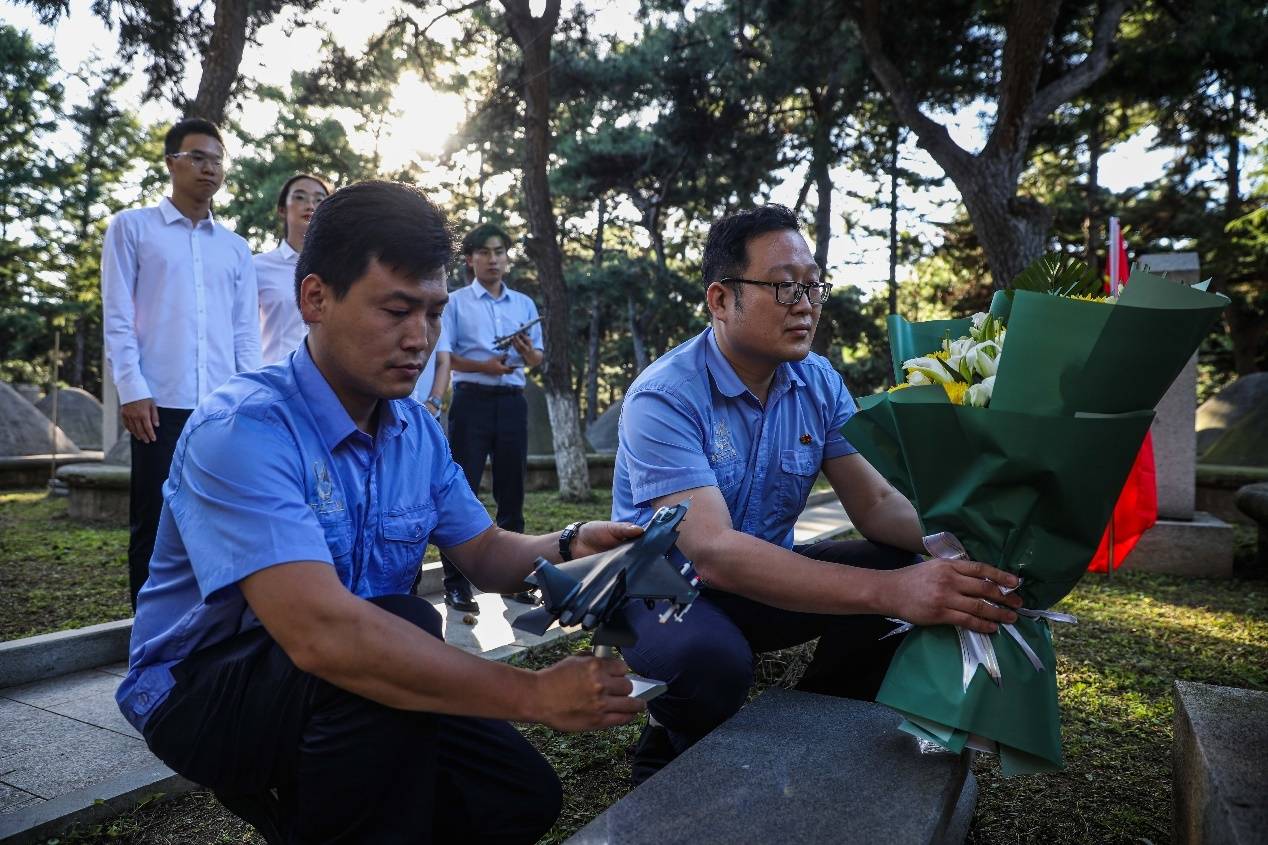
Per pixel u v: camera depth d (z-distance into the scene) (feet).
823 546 8.04
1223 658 13.17
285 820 5.00
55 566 18.76
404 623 4.36
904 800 4.89
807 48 43.37
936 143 33.42
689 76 52.95
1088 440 4.72
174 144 12.03
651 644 6.76
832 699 6.63
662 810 4.78
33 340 107.45
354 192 4.65
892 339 6.60
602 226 104.78
